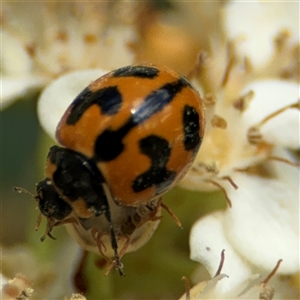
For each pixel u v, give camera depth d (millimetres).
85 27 47
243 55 46
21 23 47
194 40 50
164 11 53
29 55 46
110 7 48
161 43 48
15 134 51
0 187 51
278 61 47
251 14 47
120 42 47
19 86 45
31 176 50
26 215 49
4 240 48
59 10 47
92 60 47
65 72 46
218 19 49
